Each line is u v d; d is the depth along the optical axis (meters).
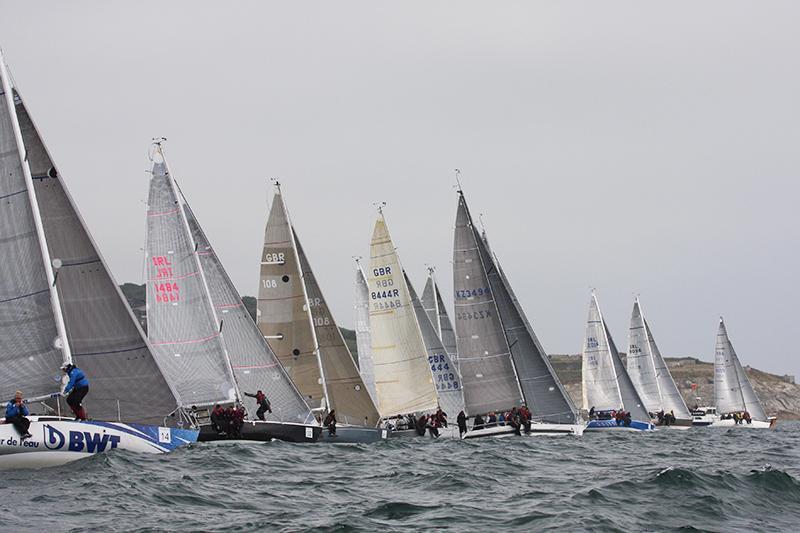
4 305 61.06
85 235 64.19
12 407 57.22
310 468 65.50
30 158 63.69
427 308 151.50
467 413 115.06
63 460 58.97
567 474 63.31
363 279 139.00
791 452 91.50
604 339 173.88
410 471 63.16
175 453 66.00
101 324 64.19
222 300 95.50
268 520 42.81
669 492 49.59
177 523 41.91
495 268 120.88
